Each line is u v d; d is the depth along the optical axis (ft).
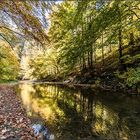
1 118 27.66
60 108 40.96
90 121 30.01
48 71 196.44
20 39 18.65
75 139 22.36
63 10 15.79
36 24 14.96
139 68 53.62
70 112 36.76
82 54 39.37
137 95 54.54
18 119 28.60
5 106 39.60
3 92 72.13
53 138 22.36
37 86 115.85
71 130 25.75
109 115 33.42
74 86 95.50
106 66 91.25
